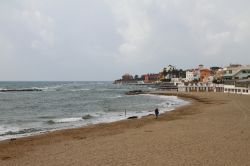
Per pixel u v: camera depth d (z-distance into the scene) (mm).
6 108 58000
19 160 16156
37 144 21062
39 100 80312
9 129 30578
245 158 14852
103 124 31484
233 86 92562
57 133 25969
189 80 175750
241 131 22938
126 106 60406
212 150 16703
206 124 27750
